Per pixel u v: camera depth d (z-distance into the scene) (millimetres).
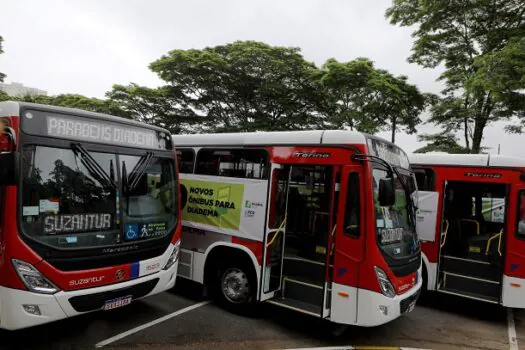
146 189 5246
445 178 7320
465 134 17297
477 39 16500
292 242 6559
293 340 5293
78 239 4352
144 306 6270
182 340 5078
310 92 19969
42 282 4035
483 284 6871
